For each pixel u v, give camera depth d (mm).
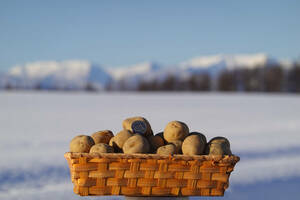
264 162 8430
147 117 21266
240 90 83812
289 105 35531
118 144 2662
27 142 11773
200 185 2336
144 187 2299
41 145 11055
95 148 2518
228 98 49562
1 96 49375
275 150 10219
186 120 20000
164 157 2279
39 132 14711
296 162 8398
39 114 23875
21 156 8945
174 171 2309
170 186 2311
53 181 6285
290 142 11922
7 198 5137
